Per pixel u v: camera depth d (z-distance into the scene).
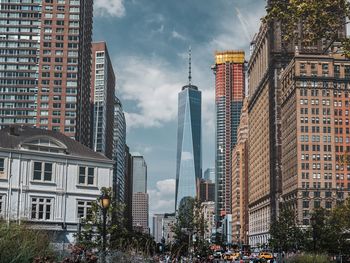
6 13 177.38
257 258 92.19
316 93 182.75
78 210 62.50
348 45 19.77
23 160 59.81
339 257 75.00
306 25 19.73
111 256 28.36
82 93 185.12
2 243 13.21
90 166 64.38
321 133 180.62
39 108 172.38
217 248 130.25
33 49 175.75
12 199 58.31
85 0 189.38
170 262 47.59
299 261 53.06
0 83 174.12
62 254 21.52
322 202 175.62
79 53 178.25
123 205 44.97
